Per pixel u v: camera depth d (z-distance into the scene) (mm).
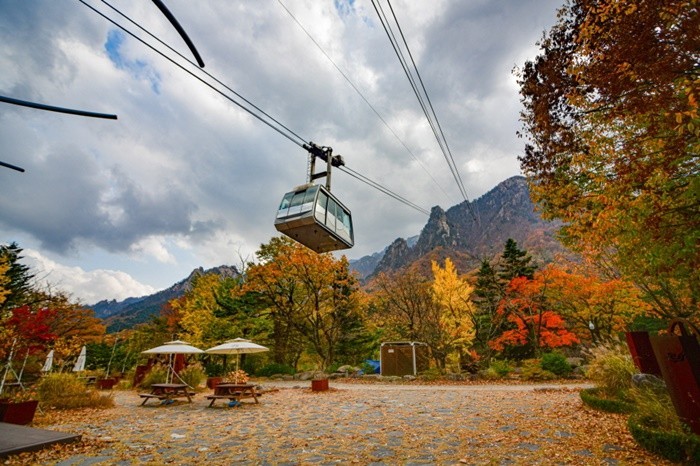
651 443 5137
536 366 18859
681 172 6258
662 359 5660
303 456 5652
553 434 6543
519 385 16953
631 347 8672
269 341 29906
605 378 9406
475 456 5395
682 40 4883
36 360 15844
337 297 27672
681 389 5281
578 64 6379
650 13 4961
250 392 12227
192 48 1840
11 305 23891
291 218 11469
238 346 14359
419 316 24734
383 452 5781
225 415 9930
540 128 7570
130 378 20938
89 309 25828
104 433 7477
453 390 15281
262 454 5805
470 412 9359
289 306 27703
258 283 26156
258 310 28312
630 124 6969
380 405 11141
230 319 27594
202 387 17391
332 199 12461
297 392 15789
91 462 5391
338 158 12500
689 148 5469
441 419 8500
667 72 4961
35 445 5859
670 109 5246
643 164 5977
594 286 20125
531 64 7574
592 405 8484
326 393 15008
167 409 11141
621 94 5766
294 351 31312
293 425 8266
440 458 5363
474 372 22344
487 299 25750
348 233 13703
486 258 31828
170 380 16062
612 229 6855
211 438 7012
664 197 5828
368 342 30906
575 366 20266
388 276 29500
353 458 5461
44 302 23391
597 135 7309
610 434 6254
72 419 9148
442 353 23609
